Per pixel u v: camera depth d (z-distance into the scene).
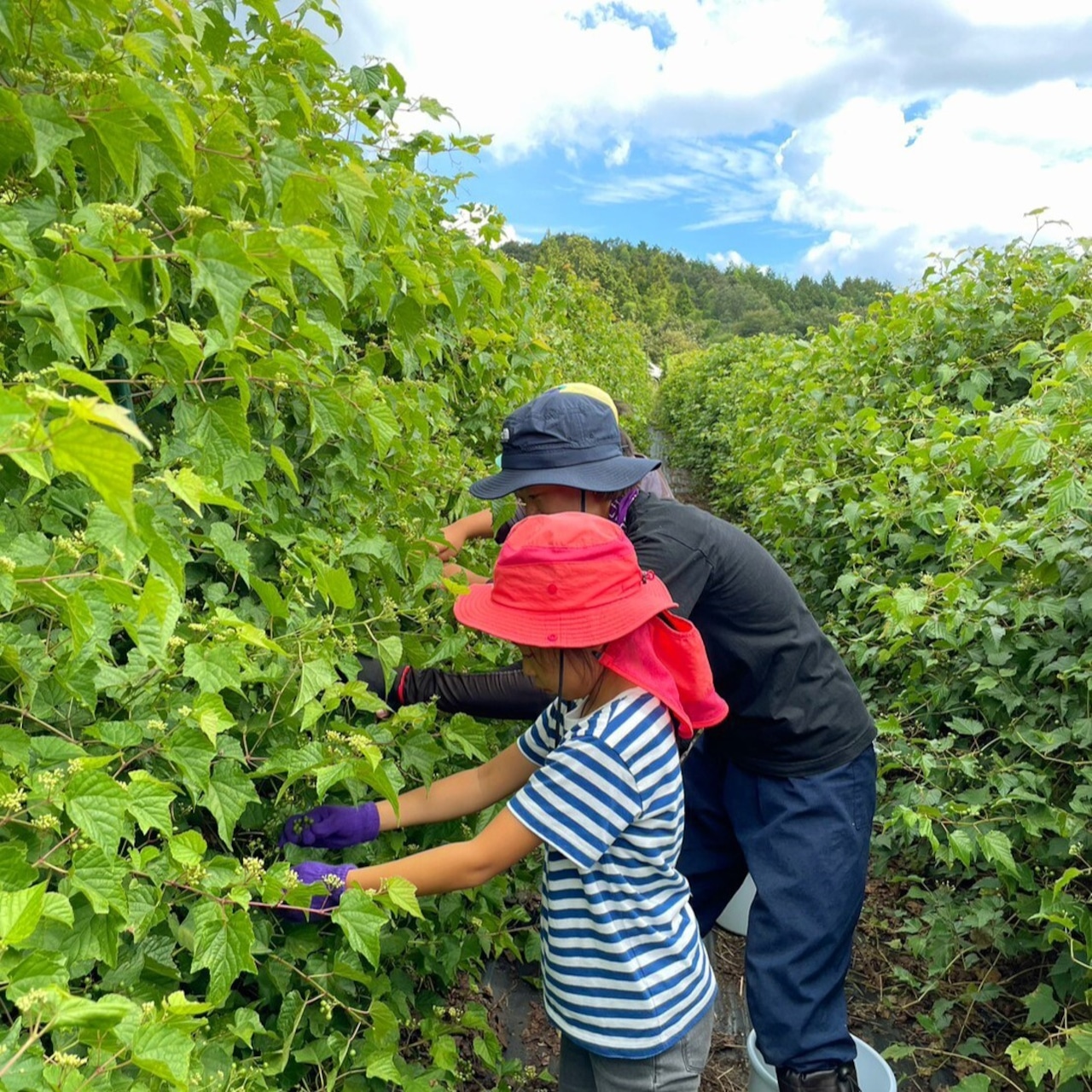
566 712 1.71
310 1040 1.76
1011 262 4.92
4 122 1.22
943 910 2.77
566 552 1.52
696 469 13.21
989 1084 2.31
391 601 1.97
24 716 1.21
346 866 1.60
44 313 1.29
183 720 1.36
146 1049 1.04
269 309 1.82
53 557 1.16
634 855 1.58
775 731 2.05
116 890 1.11
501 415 3.53
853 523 4.06
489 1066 2.22
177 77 1.56
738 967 3.07
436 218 3.09
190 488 1.17
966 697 3.14
